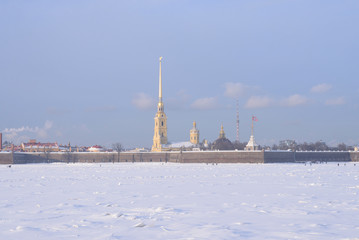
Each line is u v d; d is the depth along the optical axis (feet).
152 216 171.94
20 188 289.74
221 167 644.27
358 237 134.62
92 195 241.35
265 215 172.86
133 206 197.36
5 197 235.61
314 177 382.01
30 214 179.22
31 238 137.49
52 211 185.68
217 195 236.63
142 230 146.82
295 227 149.89
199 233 141.79
